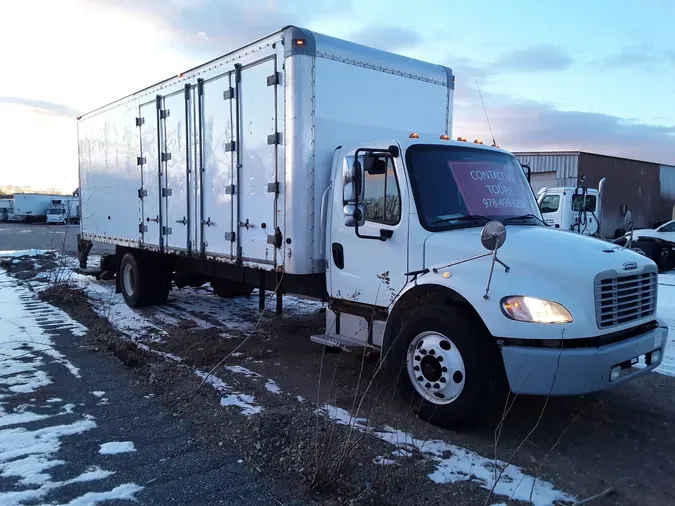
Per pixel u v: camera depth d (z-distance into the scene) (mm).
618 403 5109
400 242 4812
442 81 6805
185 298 10656
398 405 4906
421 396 4527
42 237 29391
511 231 4531
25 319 8195
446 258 4445
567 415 4781
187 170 7598
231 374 5742
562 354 3791
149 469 3605
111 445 3955
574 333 3805
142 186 9000
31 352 6363
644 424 4637
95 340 6871
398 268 4840
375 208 5051
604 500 3398
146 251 9375
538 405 4988
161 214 8422
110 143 10188
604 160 28641
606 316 3965
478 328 4191
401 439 4137
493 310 4012
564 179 27984
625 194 30078
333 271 5508
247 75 6191
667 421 4703
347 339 5367
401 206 4816
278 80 5668
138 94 8969
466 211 4891
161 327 8062
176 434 4172
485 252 4199
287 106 5523
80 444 3967
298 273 5547
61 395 4992
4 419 4398
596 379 3832
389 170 4926
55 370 5719
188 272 9453
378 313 5086
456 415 4238
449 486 3480
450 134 6973
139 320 8578
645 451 4129
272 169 5805
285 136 5570
